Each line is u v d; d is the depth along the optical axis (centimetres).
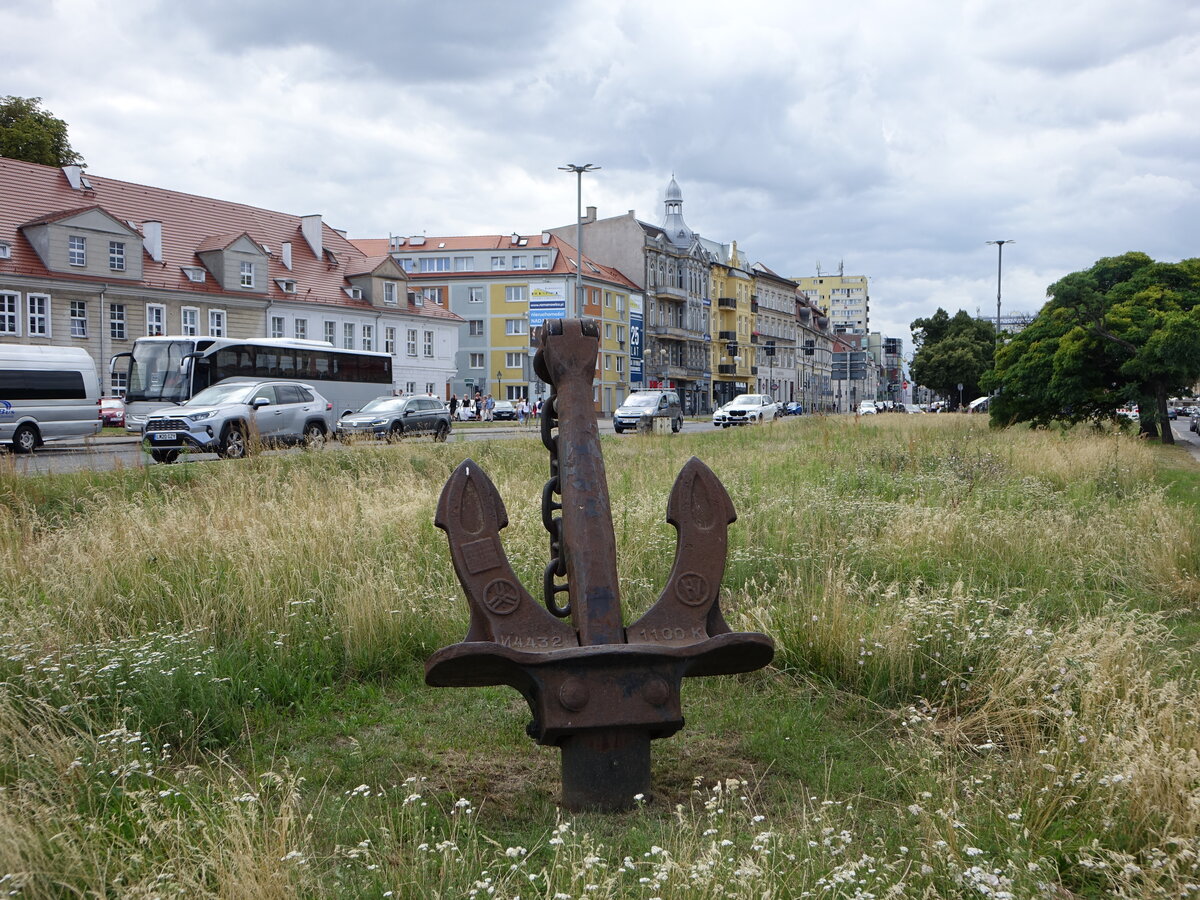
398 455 1641
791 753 470
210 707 504
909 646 554
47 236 4597
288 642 604
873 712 525
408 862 352
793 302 13400
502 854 359
